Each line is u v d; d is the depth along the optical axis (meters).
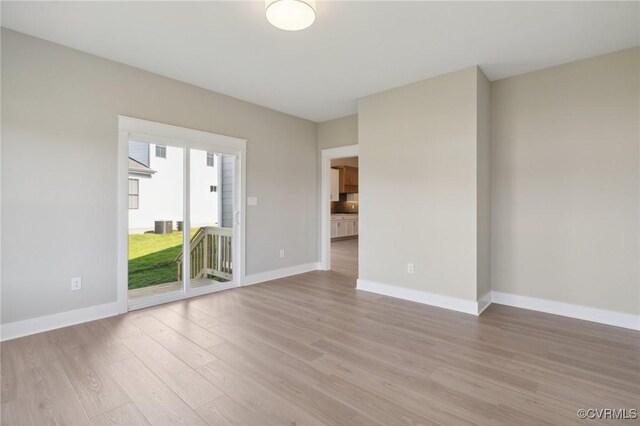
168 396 1.87
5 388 1.92
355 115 5.03
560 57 3.07
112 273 3.18
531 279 3.43
